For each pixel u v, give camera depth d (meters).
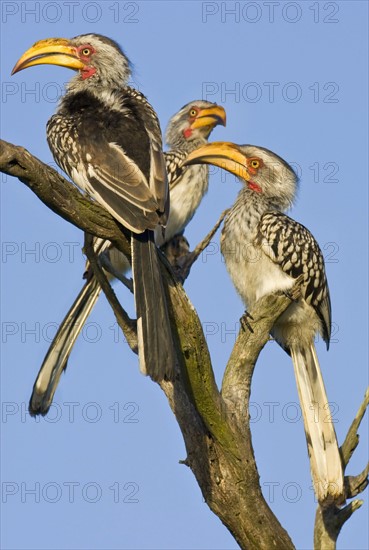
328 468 10.30
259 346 9.70
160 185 9.55
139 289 8.57
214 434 8.95
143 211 8.99
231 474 9.03
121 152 9.76
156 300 8.51
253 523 9.09
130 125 10.25
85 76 11.70
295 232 11.90
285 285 11.87
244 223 12.16
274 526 9.16
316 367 11.79
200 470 9.08
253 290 12.20
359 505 9.48
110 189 9.32
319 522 9.55
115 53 11.74
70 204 8.59
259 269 11.99
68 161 10.10
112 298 9.80
